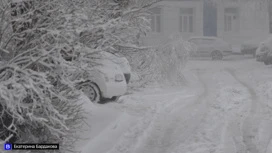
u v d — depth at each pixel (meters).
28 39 8.09
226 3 51.38
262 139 10.73
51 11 7.96
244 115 13.82
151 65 21.92
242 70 29.27
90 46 9.19
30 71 7.62
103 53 9.68
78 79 8.98
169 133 11.55
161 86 21.28
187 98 17.50
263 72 27.27
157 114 14.03
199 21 51.19
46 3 8.01
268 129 11.82
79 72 8.77
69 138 9.12
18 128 8.32
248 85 21.52
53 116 7.89
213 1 50.56
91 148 9.62
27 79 7.49
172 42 23.12
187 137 11.02
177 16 50.28
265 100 16.64
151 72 21.81
